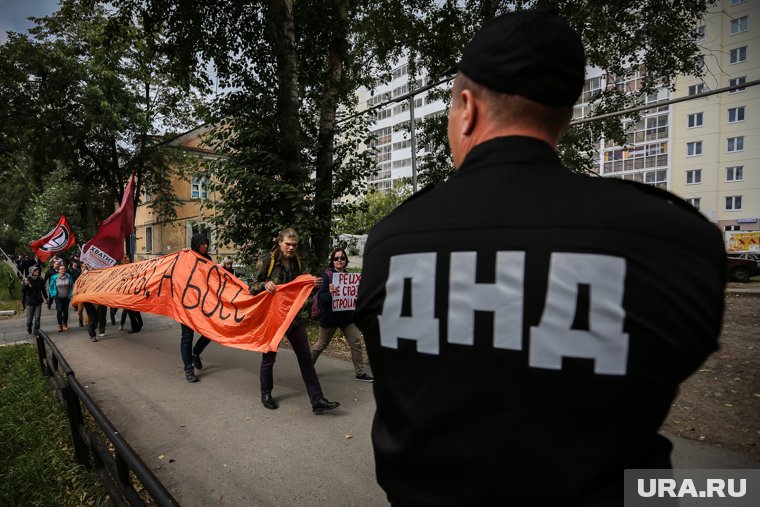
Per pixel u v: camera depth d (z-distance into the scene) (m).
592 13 10.55
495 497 0.61
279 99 8.96
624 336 0.58
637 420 0.58
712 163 30.81
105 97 18.47
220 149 9.09
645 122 33.50
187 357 5.46
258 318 4.78
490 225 0.67
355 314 0.85
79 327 10.21
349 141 9.62
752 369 5.25
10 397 5.06
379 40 12.35
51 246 11.51
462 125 0.84
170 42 9.52
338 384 5.22
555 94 0.73
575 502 0.57
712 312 0.60
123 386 5.36
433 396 0.66
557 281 0.61
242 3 8.58
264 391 4.52
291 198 8.52
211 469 3.34
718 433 3.60
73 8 12.12
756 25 28.23
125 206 8.77
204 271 5.70
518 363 0.61
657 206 0.64
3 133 18.03
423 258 0.71
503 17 0.78
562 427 0.59
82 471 3.37
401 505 0.71
